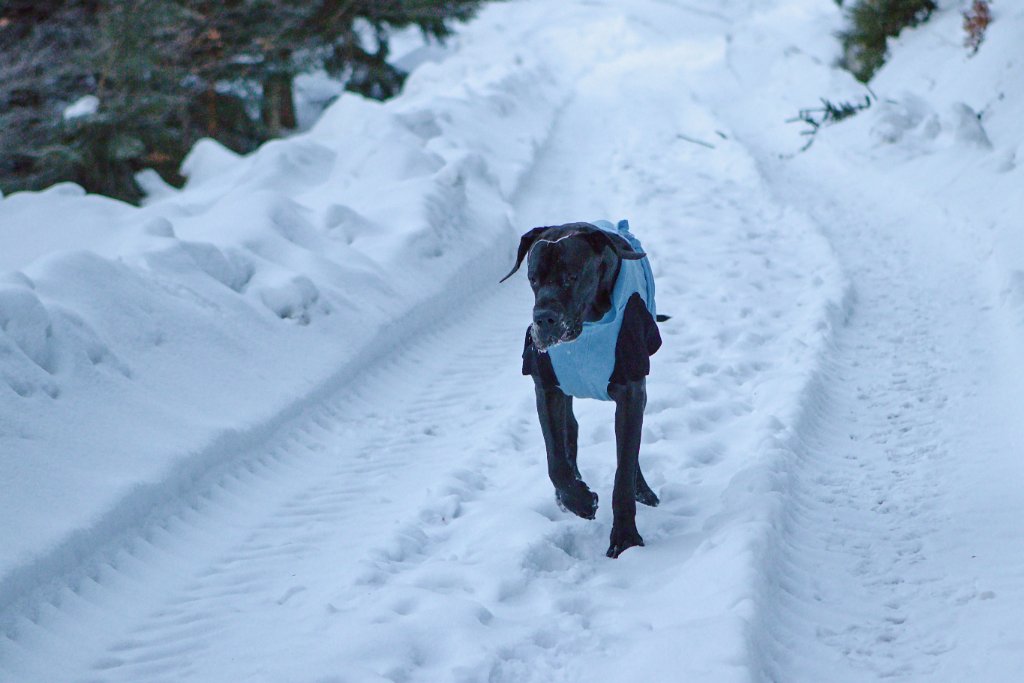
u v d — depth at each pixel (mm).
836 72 19469
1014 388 6312
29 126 17016
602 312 4699
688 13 37562
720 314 8805
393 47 35438
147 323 6875
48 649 4289
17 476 5023
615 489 4945
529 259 4547
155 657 4250
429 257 9969
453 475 5902
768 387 6945
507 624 4293
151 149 18062
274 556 5152
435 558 5012
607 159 17078
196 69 20828
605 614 4383
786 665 3973
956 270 9219
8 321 5859
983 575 4449
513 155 16766
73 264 6957
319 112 26969
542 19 39031
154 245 7879
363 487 5973
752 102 21953
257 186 12023
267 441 6449
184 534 5363
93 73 18000
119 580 4859
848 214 12266
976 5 15953
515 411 6945
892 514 5148
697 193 13828
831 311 8375
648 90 25734
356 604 4539
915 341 7738
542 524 5164
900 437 6102
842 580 4594
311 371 7297
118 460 5484
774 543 4695
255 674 3963
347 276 8703
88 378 6020
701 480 5695
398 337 8469
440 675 3930
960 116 12875
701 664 3680
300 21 24141
